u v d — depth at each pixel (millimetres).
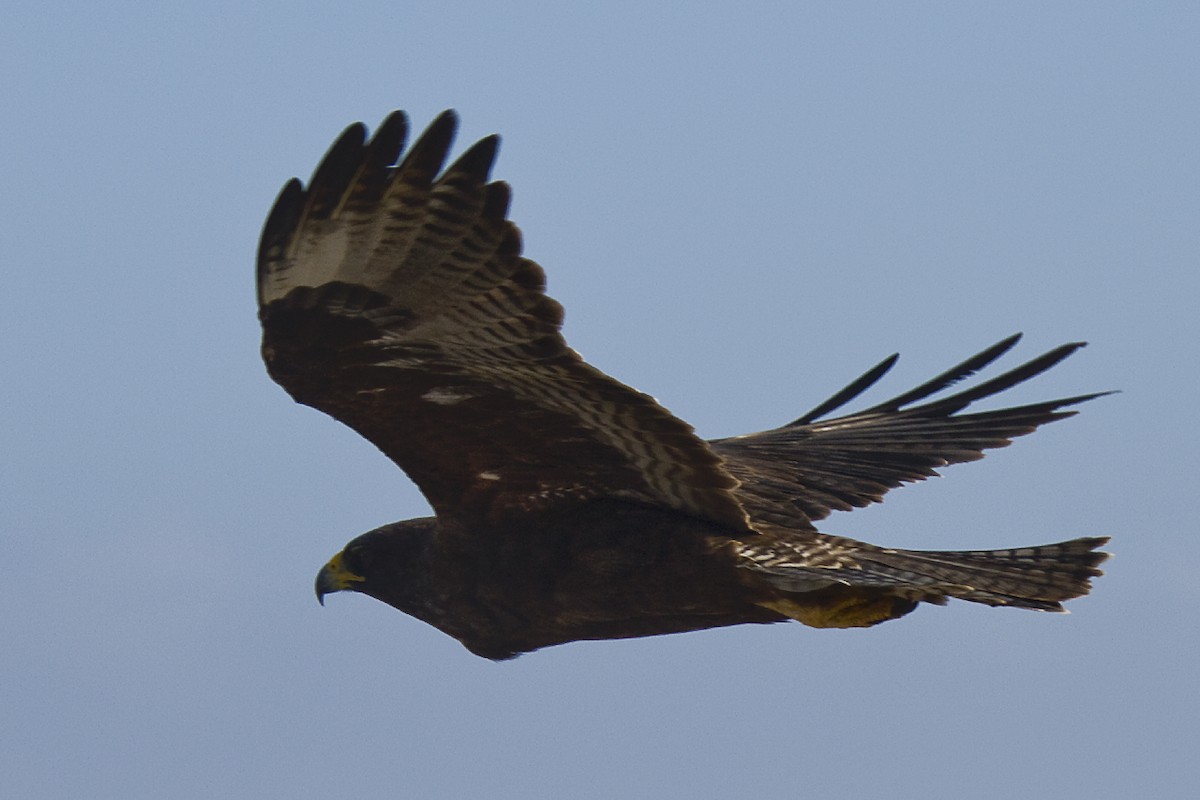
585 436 13094
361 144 10977
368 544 14820
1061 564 13578
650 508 13773
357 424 12984
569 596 13938
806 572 13289
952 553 13695
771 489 15945
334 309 11766
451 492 13836
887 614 13547
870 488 16156
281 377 12406
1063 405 16078
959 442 16219
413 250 11297
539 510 13867
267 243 11336
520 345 11969
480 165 10961
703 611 13766
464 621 14445
